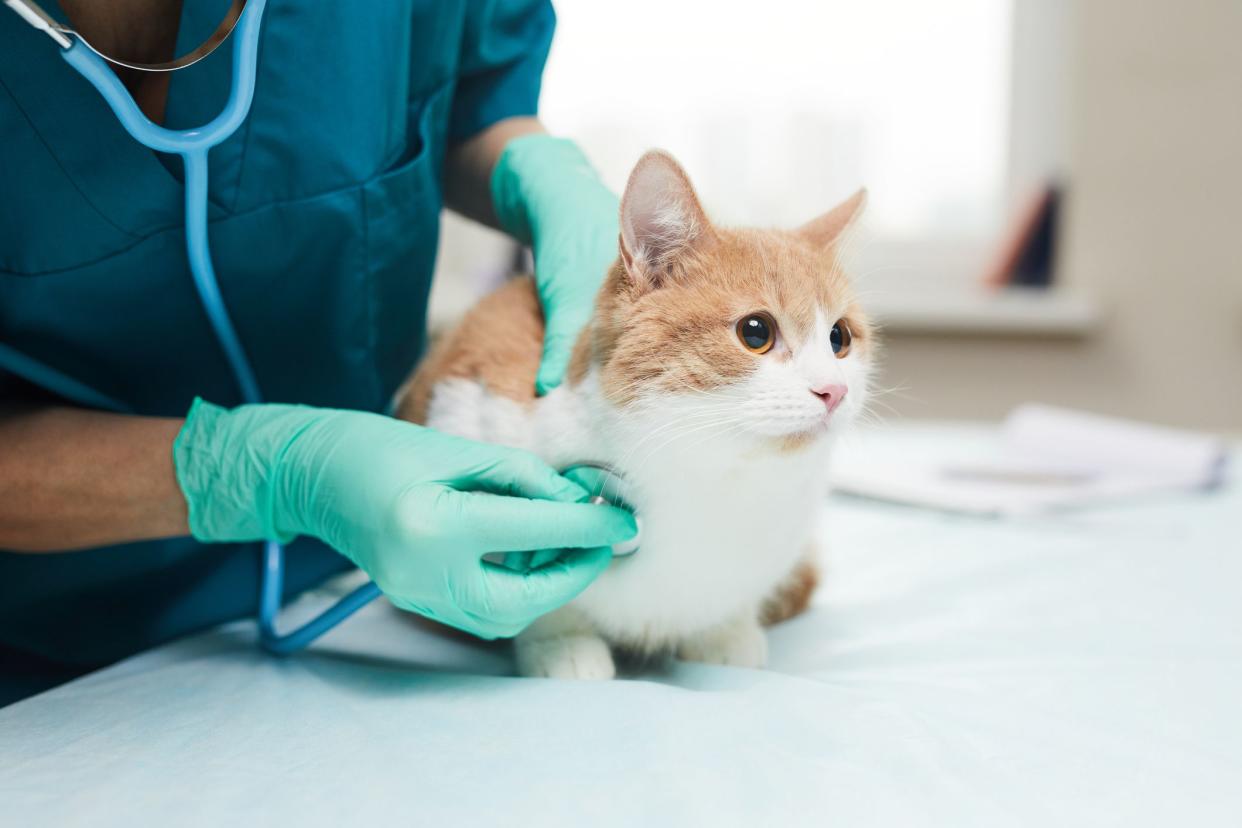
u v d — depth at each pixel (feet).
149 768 2.38
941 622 3.85
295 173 3.38
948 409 10.05
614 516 2.95
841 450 7.09
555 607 2.94
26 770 2.38
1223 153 9.43
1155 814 2.23
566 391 3.22
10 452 3.16
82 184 3.08
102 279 3.30
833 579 4.45
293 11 3.23
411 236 3.87
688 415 2.98
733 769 2.36
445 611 2.89
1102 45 9.45
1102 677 3.16
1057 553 4.70
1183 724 2.77
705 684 3.14
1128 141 9.59
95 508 3.21
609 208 4.05
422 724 2.62
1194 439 6.44
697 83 10.43
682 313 3.09
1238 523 5.25
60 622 3.75
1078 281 9.91
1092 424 6.96
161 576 3.78
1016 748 2.57
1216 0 9.18
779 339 3.18
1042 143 10.28
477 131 4.58
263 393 3.95
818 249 3.61
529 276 4.39
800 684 3.00
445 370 3.70
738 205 10.53
